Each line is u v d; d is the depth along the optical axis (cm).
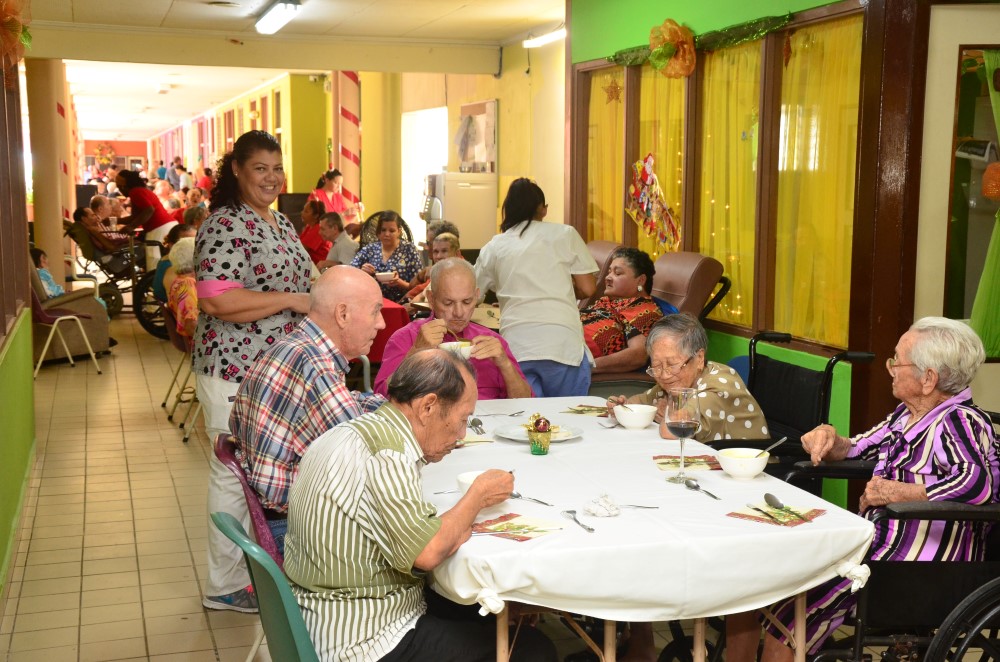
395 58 926
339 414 267
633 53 622
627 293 511
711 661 282
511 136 936
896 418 292
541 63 860
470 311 364
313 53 905
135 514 472
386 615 217
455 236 689
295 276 354
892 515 239
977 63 407
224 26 859
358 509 213
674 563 207
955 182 414
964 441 256
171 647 332
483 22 834
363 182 1356
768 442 317
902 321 415
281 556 253
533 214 455
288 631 194
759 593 215
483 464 271
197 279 340
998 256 419
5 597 367
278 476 268
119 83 1662
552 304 437
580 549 202
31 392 564
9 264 462
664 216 616
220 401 346
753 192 526
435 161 1228
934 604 248
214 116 2267
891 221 410
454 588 205
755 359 384
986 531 265
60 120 1347
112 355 909
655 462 274
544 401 358
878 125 406
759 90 511
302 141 1507
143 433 630
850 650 253
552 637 338
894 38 400
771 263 517
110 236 1174
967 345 262
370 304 270
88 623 351
